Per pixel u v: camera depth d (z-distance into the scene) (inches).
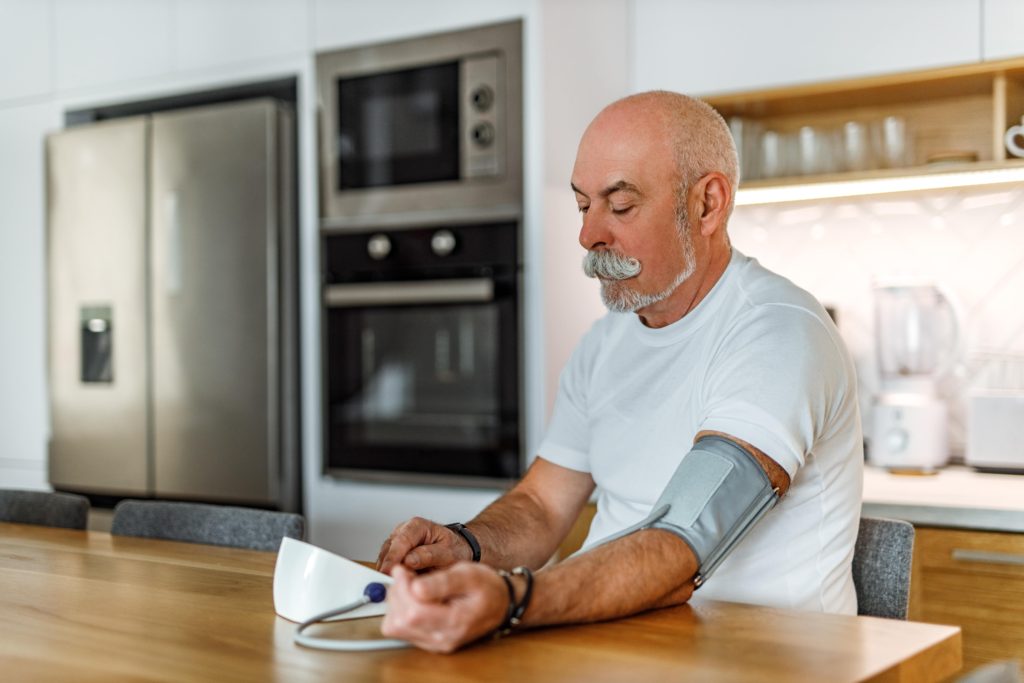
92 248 127.3
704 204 60.7
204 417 120.3
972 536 85.0
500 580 42.6
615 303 61.3
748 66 105.1
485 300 104.9
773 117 115.5
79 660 41.6
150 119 123.1
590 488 71.2
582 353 70.4
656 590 46.9
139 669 40.3
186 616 48.7
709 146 60.2
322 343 115.7
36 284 134.6
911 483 96.3
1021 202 105.3
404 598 41.3
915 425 102.1
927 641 42.9
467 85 106.3
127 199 124.6
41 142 134.1
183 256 121.0
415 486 111.1
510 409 104.8
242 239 117.3
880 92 105.0
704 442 52.0
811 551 57.8
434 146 108.7
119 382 126.0
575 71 106.4
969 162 100.6
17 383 136.5
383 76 111.6
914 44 98.3
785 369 53.5
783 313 56.6
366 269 113.0
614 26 110.8
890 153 102.3
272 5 118.2
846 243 113.0
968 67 96.0
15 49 135.9
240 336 117.8
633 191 58.6
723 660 40.2
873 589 60.4
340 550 115.5
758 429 51.5
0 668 40.7
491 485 106.0
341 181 114.7
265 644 43.6
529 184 103.2
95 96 130.6
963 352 108.0
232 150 117.5
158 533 75.7
